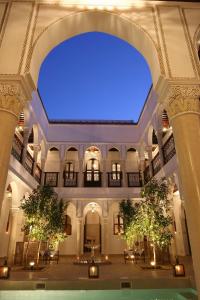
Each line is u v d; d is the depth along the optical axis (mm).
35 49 4770
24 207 9109
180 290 5875
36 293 5883
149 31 5062
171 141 10219
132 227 9461
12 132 4141
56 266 8750
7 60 4535
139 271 7262
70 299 5668
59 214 10312
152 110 12000
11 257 9453
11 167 8898
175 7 5414
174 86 4398
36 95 11227
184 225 12195
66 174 15969
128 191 14602
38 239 8805
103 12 5234
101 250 14062
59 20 5117
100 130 15406
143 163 15016
